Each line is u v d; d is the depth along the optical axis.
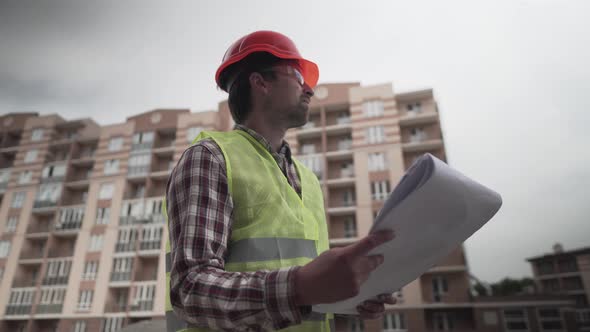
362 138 33.47
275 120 1.72
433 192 0.82
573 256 59.84
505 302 28.52
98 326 30.09
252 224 1.27
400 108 35.19
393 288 1.14
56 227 35.84
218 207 1.13
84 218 35.22
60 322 30.83
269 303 0.81
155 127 38.91
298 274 0.82
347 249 0.81
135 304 30.84
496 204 1.00
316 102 36.84
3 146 43.16
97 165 37.69
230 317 0.84
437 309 29.16
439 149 32.94
